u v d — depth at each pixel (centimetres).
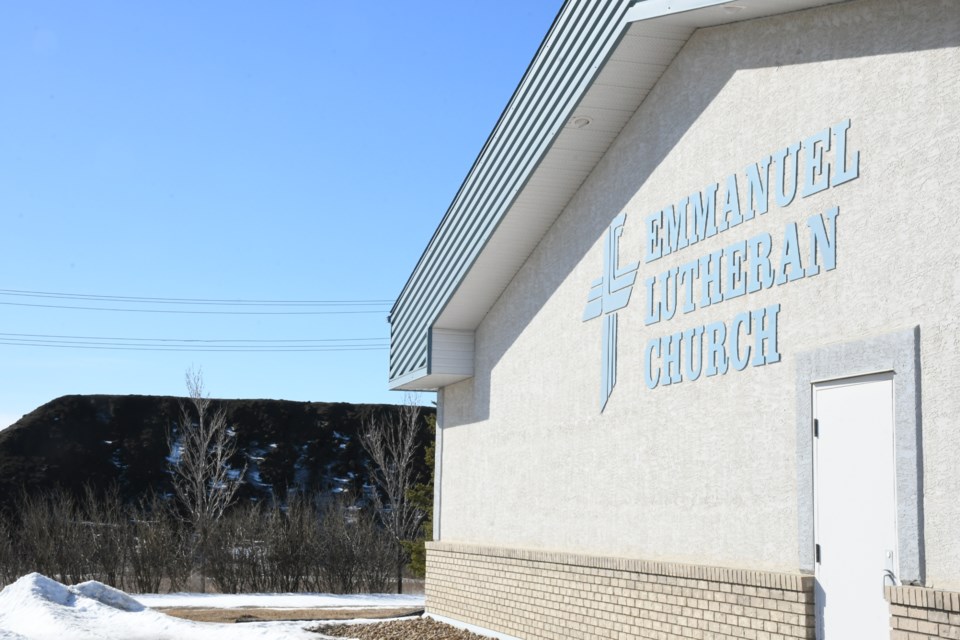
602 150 1380
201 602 2841
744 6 1009
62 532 3341
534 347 1593
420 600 3058
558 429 1476
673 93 1205
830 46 938
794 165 974
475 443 1839
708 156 1124
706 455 1084
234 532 3478
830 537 884
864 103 888
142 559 3341
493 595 1634
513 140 1501
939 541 763
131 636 1764
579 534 1380
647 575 1166
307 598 3044
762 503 983
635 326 1262
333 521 3600
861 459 854
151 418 5384
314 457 5347
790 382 956
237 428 5450
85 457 5081
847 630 855
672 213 1194
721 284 1082
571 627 1350
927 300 798
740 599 988
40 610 1959
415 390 2172
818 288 928
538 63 1415
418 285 1956
